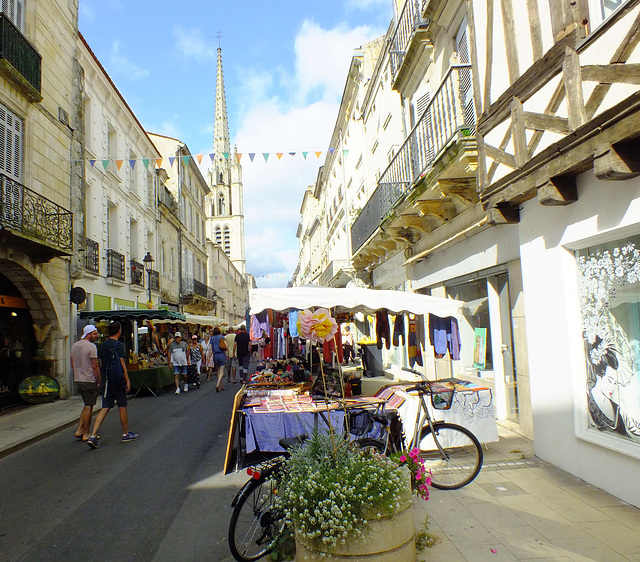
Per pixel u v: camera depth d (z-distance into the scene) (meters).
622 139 3.54
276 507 3.53
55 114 12.58
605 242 4.50
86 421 7.58
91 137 15.51
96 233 15.77
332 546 3.03
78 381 7.60
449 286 9.58
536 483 4.70
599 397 4.63
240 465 4.90
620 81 3.71
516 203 5.70
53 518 4.49
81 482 5.58
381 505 3.04
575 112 4.21
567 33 4.38
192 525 4.23
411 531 3.22
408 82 10.80
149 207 22.28
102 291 16.06
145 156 21.92
